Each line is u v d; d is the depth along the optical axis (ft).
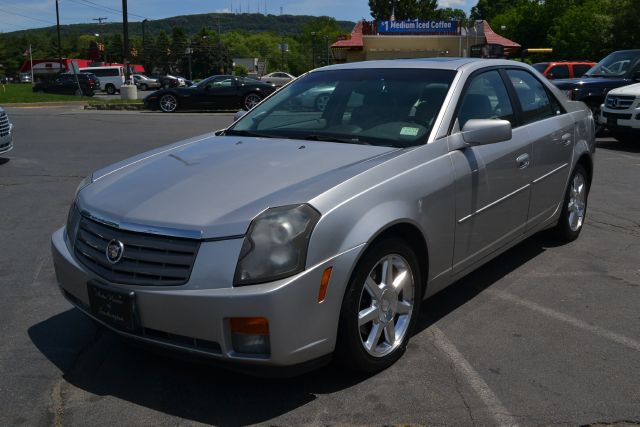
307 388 10.93
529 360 11.90
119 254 10.28
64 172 32.04
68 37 486.79
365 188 10.73
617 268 17.21
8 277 16.76
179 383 11.19
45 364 11.93
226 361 9.64
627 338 12.85
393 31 139.54
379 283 11.16
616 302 14.80
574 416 10.02
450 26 138.41
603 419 9.94
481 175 13.43
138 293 9.94
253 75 279.49
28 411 10.32
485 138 12.71
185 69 367.66
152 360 12.05
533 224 16.35
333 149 12.42
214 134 15.06
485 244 14.08
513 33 245.24
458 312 14.26
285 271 9.52
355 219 10.32
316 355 10.03
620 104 39.65
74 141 44.27
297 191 10.29
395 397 10.60
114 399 10.69
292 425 9.84
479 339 12.82
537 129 16.11
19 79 257.55
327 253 9.89
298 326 9.63
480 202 13.51
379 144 12.73
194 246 9.73
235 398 10.66
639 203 24.81
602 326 13.46
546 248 18.98
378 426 9.78
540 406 10.30
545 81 17.83
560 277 16.51
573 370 11.51
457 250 13.03
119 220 10.48
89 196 11.81
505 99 15.43
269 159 12.00
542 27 236.63
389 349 11.41
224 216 9.89
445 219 12.39
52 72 219.00
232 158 12.25
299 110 14.79
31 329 13.51
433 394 10.68
